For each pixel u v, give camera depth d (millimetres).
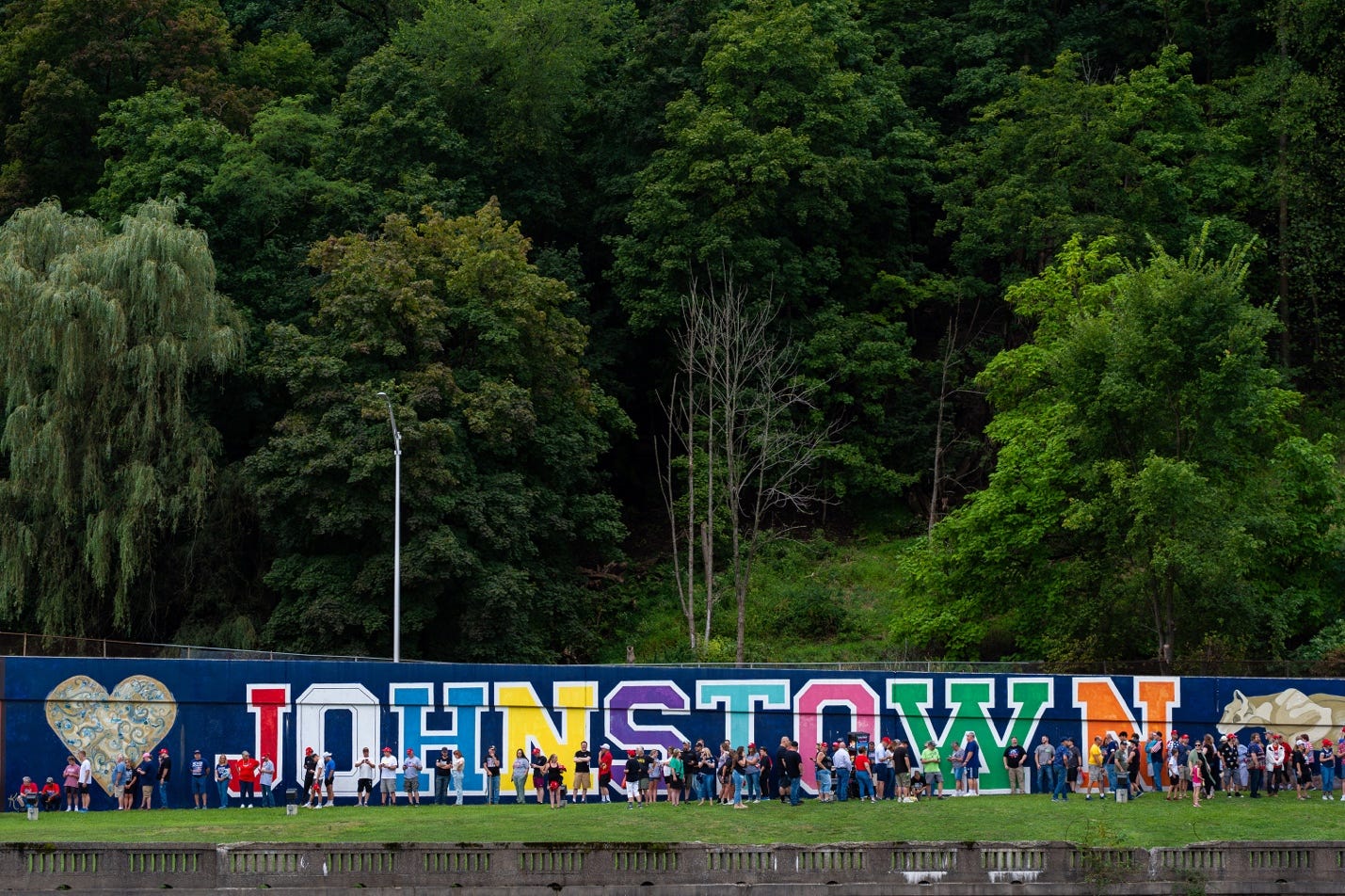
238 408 58500
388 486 51219
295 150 65250
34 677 39250
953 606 51719
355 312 54250
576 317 66562
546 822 34094
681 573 63875
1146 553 45281
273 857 28812
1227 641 46188
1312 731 42375
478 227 58406
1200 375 45750
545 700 41250
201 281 52625
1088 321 47844
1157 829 33875
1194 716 42375
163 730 39781
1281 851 30562
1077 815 35625
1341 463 60156
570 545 62844
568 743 41219
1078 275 55562
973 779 40062
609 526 59688
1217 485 46438
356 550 53062
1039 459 49469
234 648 51625
